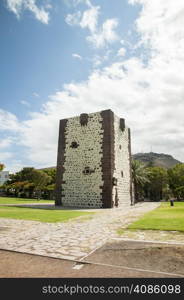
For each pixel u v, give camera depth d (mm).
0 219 10656
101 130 23312
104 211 16312
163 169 57594
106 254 5004
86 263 4469
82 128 24609
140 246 5594
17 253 5164
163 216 11516
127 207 22094
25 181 48812
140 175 38781
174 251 5133
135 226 8367
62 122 26297
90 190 22312
